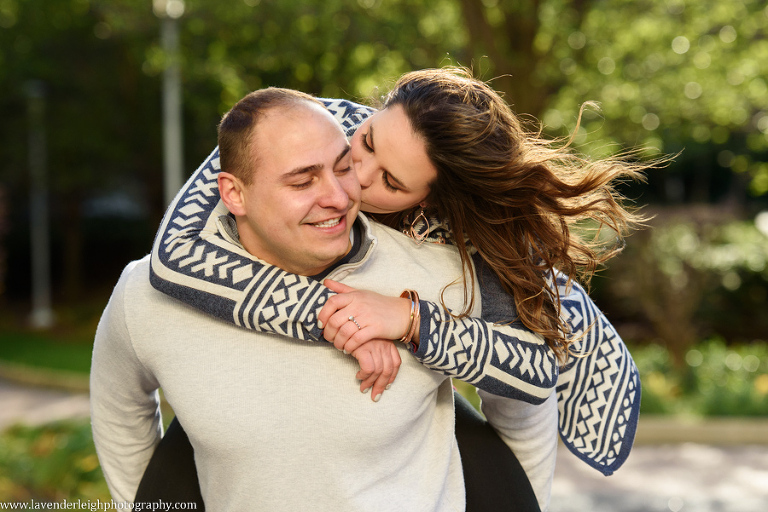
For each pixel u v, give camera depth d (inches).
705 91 423.8
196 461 79.5
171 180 466.3
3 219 692.1
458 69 84.9
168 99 462.6
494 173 74.5
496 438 91.1
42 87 610.2
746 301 510.9
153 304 75.7
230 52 440.5
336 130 69.1
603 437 90.3
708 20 419.5
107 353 80.7
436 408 82.1
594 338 89.0
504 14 388.5
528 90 385.7
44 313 660.1
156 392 88.5
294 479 73.6
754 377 382.9
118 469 88.4
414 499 76.8
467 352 73.2
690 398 354.6
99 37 593.6
